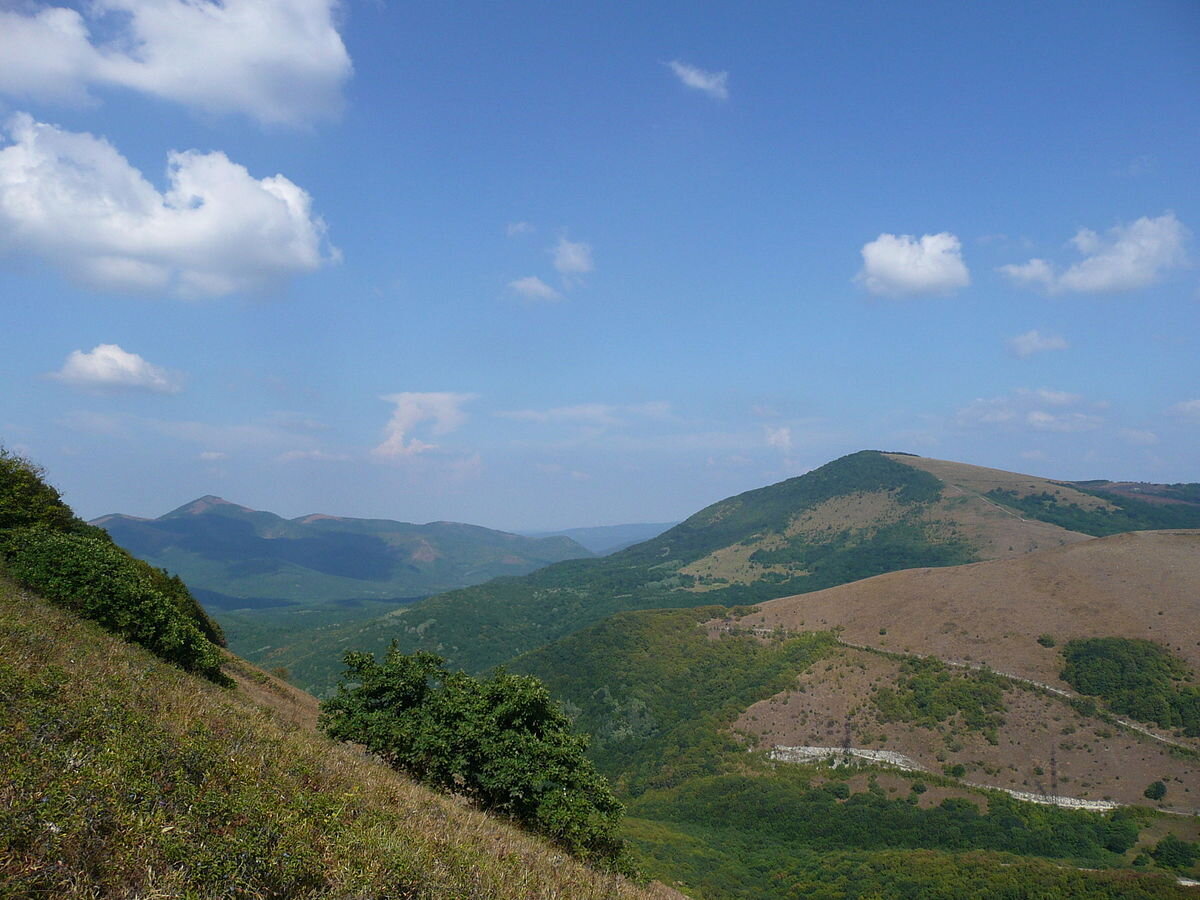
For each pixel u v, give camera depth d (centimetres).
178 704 1140
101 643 1521
